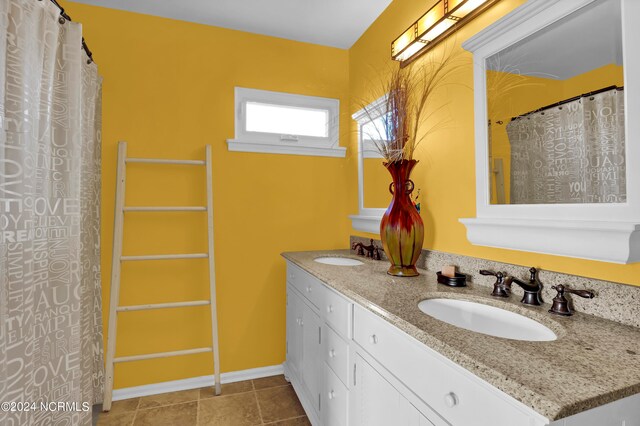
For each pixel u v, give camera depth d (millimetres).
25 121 1022
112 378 1766
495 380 553
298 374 1832
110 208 1888
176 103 2006
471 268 1260
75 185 1273
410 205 1366
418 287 1171
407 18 1687
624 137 781
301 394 1743
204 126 2059
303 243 2264
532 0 947
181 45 2021
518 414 533
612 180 805
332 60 2348
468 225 1205
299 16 1987
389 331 921
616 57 797
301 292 1793
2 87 953
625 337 721
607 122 814
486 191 1161
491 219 1085
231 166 2109
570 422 531
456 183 1352
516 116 1053
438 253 1434
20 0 1002
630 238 748
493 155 1137
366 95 2115
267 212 2184
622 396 507
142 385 1925
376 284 1212
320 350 1473
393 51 1676
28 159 1034
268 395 1918
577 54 880
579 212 868
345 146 2355
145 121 1949
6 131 977
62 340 1220
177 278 1999
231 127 2111
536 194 990
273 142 2219
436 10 1365
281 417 1716
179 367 1995
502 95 1103
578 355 628
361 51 2191
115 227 1801
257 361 2152
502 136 1103
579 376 545
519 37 1028
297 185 2252
